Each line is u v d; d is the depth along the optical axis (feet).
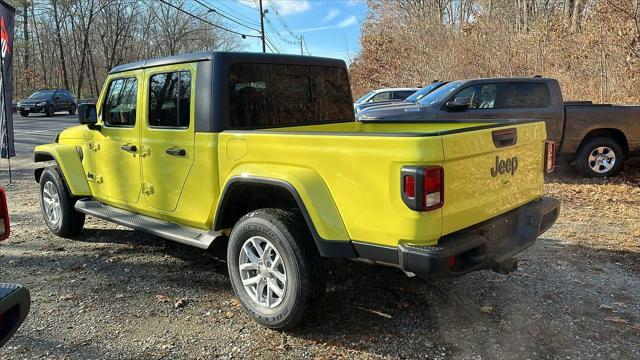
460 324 11.65
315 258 10.85
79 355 10.56
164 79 13.79
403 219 9.32
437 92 29.43
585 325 11.48
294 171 10.77
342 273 14.75
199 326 11.77
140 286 14.15
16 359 10.39
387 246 9.71
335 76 15.97
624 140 28.40
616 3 39.52
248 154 11.73
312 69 15.11
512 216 11.84
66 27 161.38
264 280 11.58
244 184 11.66
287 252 10.84
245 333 11.42
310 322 11.75
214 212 12.91
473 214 10.30
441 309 12.42
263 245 11.59
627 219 19.85
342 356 10.39
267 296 11.51
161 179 14.16
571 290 13.34
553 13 63.21
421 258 9.21
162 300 13.16
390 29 91.91
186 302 13.07
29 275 15.05
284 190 11.62
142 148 14.61
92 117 16.17
